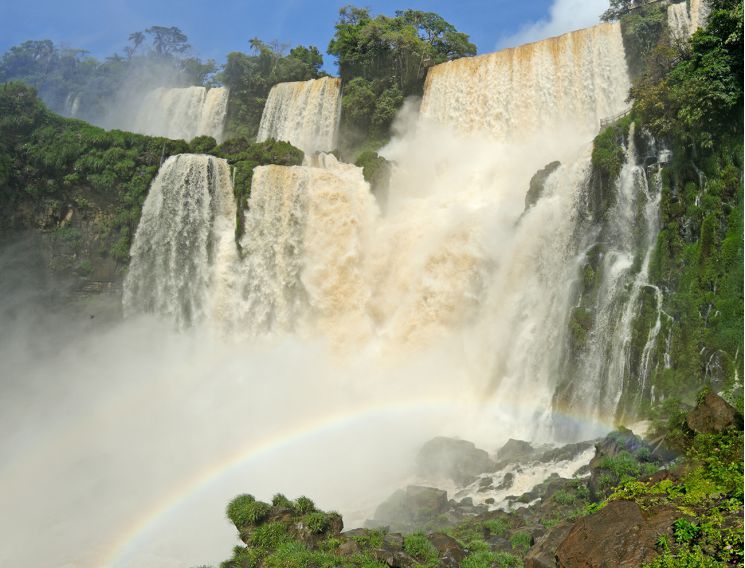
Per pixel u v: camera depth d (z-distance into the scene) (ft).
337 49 211.61
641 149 113.60
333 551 55.06
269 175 154.81
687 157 106.73
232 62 244.83
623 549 40.96
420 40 198.59
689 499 45.14
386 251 149.59
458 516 75.15
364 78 208.33
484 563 54.49
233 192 157.17
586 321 106.52
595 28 157.99
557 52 163.53
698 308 96.37
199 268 156.46
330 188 153.79
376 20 209.36
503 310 123.75
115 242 164.76
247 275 153.48
